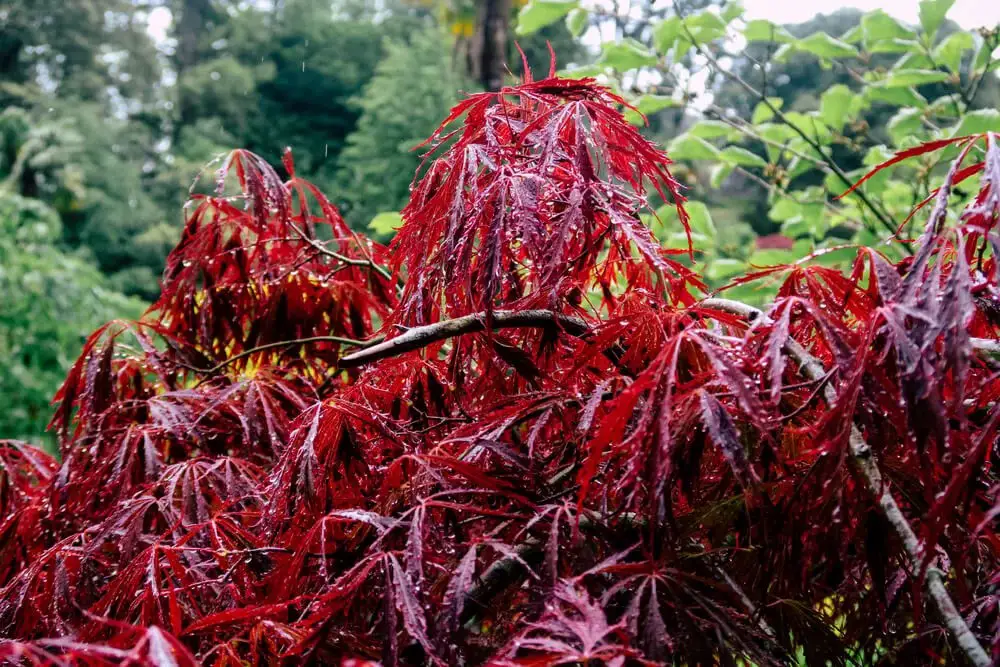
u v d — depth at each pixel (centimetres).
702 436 72
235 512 89
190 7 2945
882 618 76
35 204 523
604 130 94
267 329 131
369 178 2003
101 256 1838
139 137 2333
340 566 80
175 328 133
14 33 2398
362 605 75
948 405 66
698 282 98
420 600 64
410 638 67
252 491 93
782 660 75
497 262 78
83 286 503
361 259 142
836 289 80
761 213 1312
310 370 133
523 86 91
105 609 80
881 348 68
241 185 128
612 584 70
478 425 82
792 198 252
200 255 129
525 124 94
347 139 2109
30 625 90
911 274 66
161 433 111
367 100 2152
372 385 95
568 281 91
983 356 73
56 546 93
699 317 86
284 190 128
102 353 118
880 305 77
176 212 2045
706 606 67
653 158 88
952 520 68
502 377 96
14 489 122
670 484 68
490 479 74
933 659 74
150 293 1794
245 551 78
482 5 830
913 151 73
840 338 68
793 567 74
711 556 77
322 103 2617
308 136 2516
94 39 2544
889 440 71
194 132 2372
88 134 2108
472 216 81
